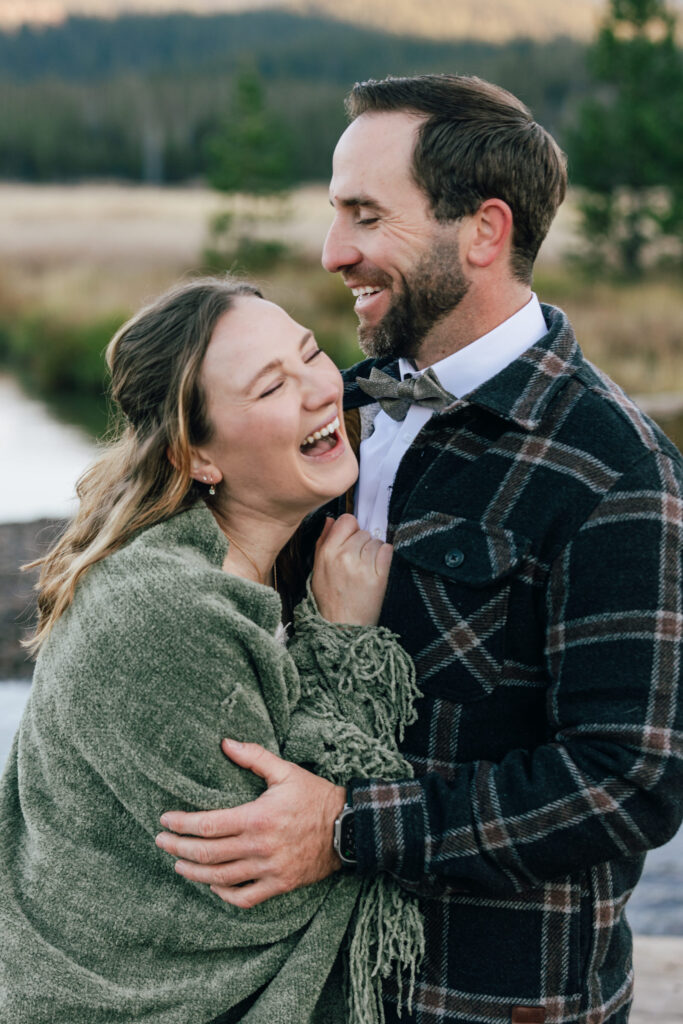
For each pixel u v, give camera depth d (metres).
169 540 1.61
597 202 20.09
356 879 1.59
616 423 1.57
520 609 1.57
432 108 1.66
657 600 1.48
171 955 1.56
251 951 1.58
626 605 1.48
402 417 1.79
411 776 1.58
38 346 17.47
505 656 1.58
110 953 1.54
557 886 1.57
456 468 1.65
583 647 1.50
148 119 97.38
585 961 1.59
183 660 1.50
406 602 1.62
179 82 116.19
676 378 12.99
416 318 1.73
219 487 1.70
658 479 1.52
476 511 1.60
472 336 1.73
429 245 1.68
